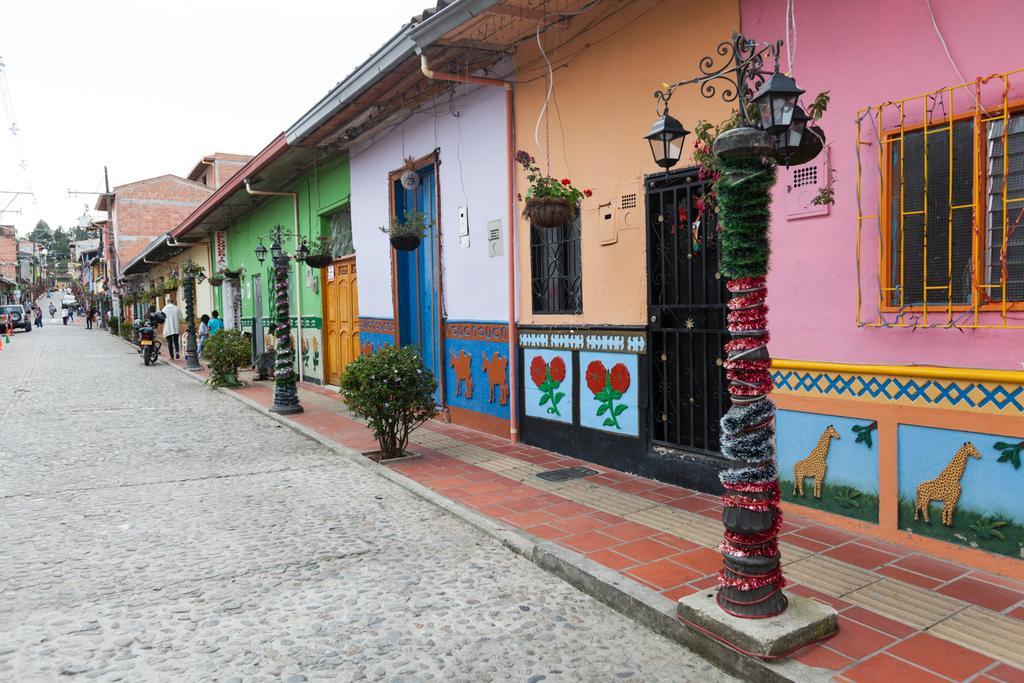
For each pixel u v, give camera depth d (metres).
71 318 63.12
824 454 4.53
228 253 20.66
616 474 6.05
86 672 3.06
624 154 5.90
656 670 3.09
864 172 4.20
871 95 4.15
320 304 13.19
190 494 5.86
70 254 93.00
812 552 4.09
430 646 3.30
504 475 6.16
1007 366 3.61
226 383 13.27
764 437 3.13
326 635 3.40
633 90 5.78
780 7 4.62
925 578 3.71
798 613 3.14
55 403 11.46
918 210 3.99
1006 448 3.63
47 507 5.50
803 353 4.62
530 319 7.18
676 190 5.46
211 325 17.22
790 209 4.62
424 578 4.09
